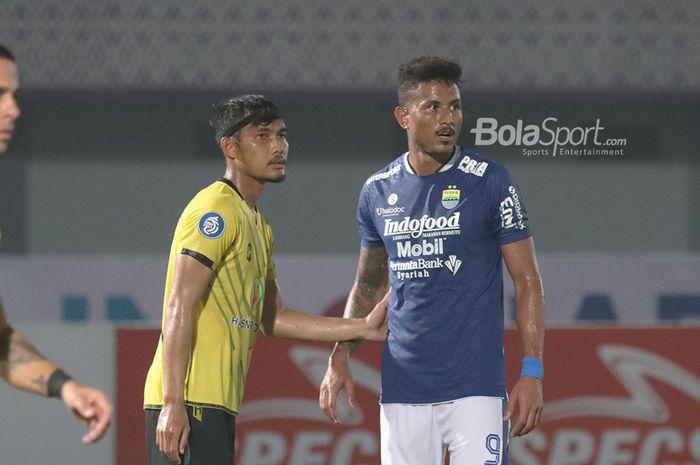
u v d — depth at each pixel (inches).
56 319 1195.9
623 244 1528.1
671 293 1176.2
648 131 1547.7
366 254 637.3
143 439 879.1
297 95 1523.1
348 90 1523.1
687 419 868.0
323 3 1525.6
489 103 1529.3
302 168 1544.0
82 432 884.6
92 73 1518.2
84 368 887.1
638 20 1528.1
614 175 1525.6
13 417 885.2
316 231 1540.4
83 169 1545.3
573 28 1529.3
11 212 1537.9
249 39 1525.6
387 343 614.9
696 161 1542.8
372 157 1547.7
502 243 591.2
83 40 1515.7
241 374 597.0
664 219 1534.2
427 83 585.6
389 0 1521.9
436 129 584.1
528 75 1529.3
